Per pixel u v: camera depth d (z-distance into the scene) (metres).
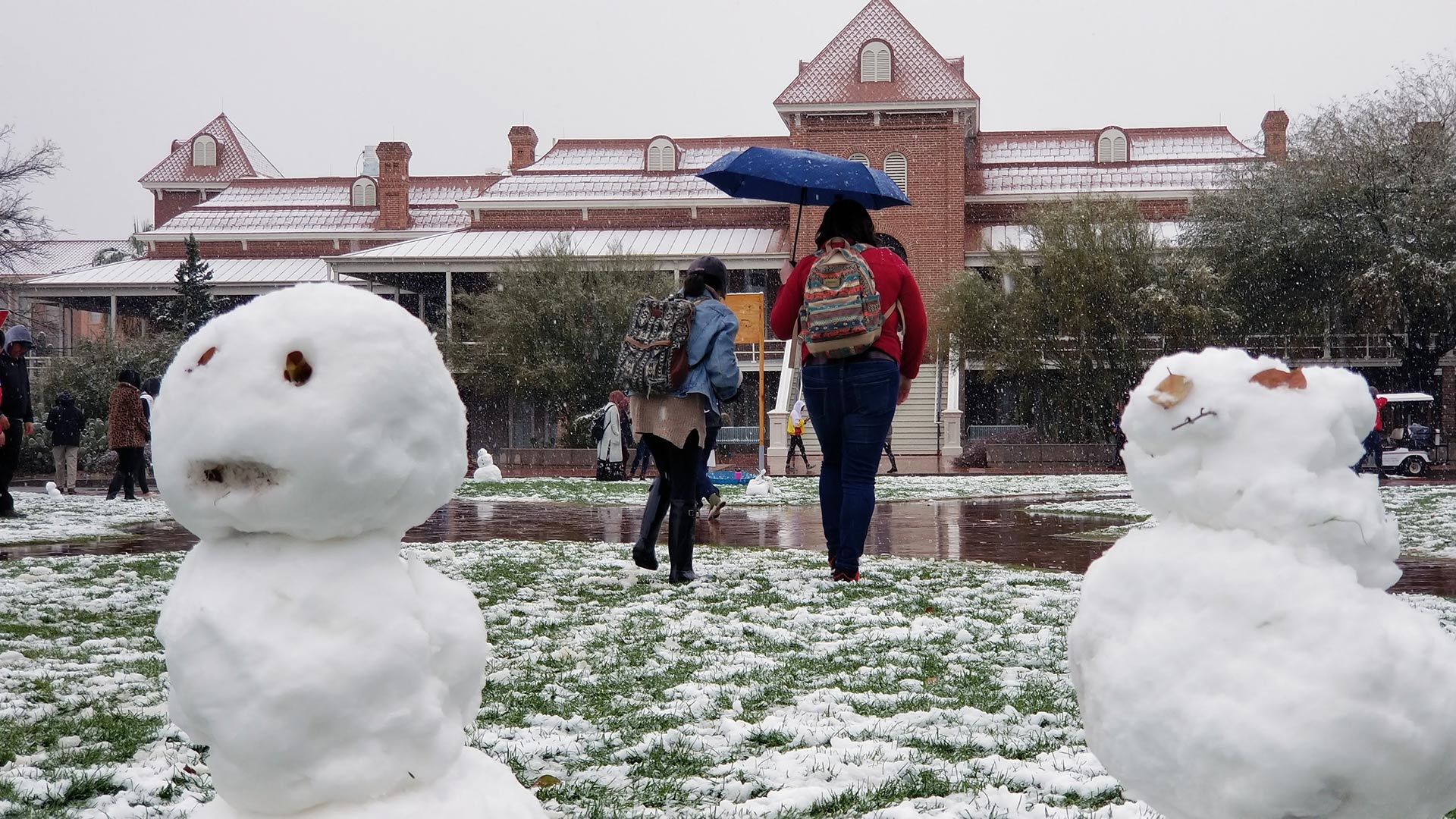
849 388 6.02
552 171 48.19
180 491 1.49
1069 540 9.51
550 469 29.95
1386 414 30.12
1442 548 8.98
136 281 46.81
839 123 42.69
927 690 3.71
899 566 7.11
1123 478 21.59
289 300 1.50
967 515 12.52
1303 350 33.59
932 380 36.16
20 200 33.97
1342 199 31.92
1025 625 4.92
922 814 2.46
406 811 1.47
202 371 1.47
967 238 43.94
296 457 1.42
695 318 6.28
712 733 3.17
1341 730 1.37
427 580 1.59
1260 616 1.46
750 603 5.60
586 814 2.49
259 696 1.41
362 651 1.45
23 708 3.44
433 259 42.16
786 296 6.29
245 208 53.88
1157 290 31.58
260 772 1.43
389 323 1.51
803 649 4.44
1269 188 33.56
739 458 33.59
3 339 11.58
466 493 16.42
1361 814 1.44
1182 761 1.47
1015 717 3.31
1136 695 1.51
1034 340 32.28
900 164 42.59
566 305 35.53
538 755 2.95
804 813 2.48
